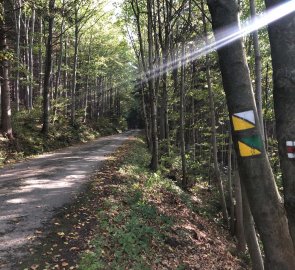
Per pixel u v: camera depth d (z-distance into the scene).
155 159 16.84
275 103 2.82
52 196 9.60
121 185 11.62
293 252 3.11
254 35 8.77
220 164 24.78
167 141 21.42
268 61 14.92
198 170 21.69
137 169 15.38
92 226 7.40
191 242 9.12
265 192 3.14
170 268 6.88
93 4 29.41
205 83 18.00
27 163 15.44
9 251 6.00
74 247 6.29
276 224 3.12
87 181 11.75
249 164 3.17
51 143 22.47
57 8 23.36
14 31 24.02
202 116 25.70
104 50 42.94
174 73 23.25
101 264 5.73
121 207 9.05
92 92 52.69
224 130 23.08
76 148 23.55
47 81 23.08
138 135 48.53
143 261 6.51
